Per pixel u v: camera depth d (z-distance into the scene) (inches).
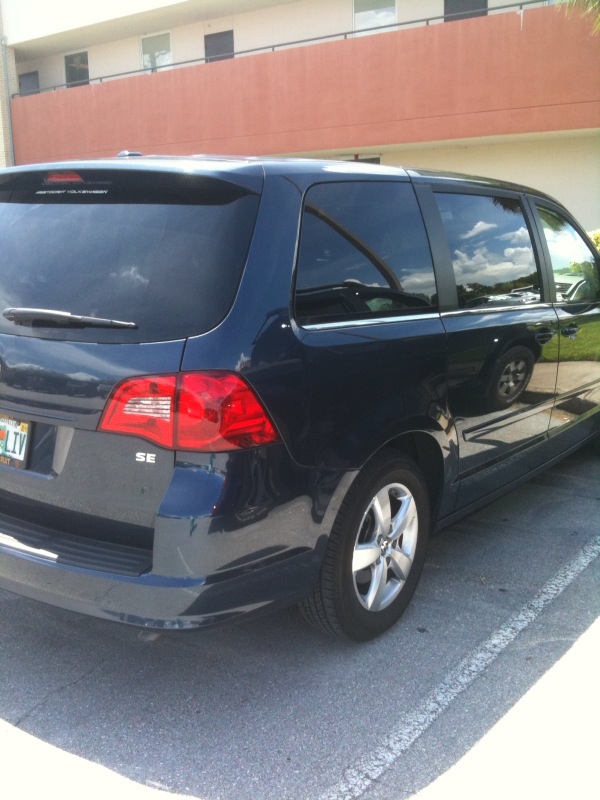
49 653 124.6
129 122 641.0
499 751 101.5
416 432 125.0
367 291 118.5
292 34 649.0
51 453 106.0
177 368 94.8
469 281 141.1
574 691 114.2
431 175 140.2
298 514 104.4
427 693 114.0
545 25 462.0
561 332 166.4
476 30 483.2
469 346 134.6
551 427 171.8
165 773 97.6
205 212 104.0
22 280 112.0
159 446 95.8
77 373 100.9
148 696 113.5
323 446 106.1
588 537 169.5
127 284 102.7
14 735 104.8
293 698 113.0
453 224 140.5
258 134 575.8
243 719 108.2
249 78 571.8
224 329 96.7
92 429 100.0
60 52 787.4
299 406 102.7
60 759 100.1
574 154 523.5
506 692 114.1
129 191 110.4
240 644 127.3
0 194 124.7
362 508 116.2
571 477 209.3
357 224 119.6
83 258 108.3
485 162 556.1
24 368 106.2
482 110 490.9
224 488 95.2
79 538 105.2
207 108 595.8
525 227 163.0
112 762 99.7
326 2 626.5
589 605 139.5
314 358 105.3
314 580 110.3
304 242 109.0
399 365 118.9
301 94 552.1
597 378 189.0
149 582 96.0
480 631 130.9
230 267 100.0
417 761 99.7
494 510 185.6
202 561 95.4
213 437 94.4
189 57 705.6
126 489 99.2
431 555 160.7
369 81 524.1
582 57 454.6
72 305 105.1
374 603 124.5
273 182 107.4
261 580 101.9
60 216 114.4
